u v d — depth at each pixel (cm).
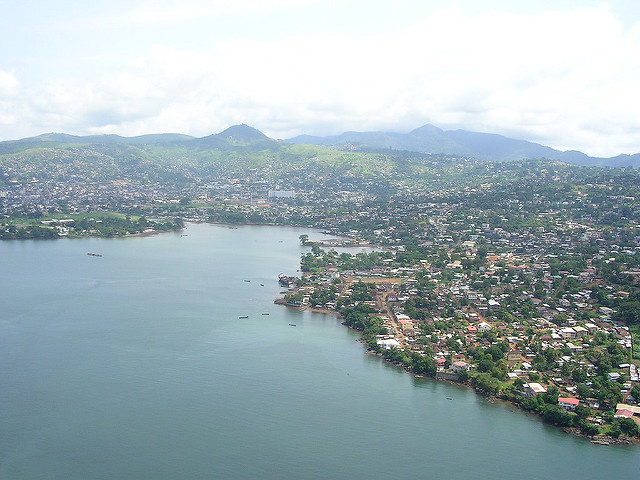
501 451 19788
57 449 19525
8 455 19162
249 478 18088
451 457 19375
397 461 19088
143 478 18025
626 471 18750
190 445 19838
